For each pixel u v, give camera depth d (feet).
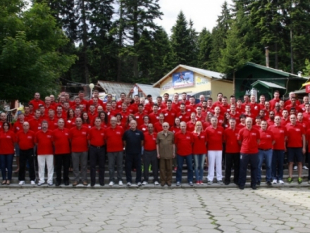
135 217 19.85
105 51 118.62
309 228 17.53
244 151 30.91
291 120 33.17
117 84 111.34
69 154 32.55
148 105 41.19
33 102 41.09
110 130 32.53
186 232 16.79
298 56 114.32
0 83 47.96
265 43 113.09
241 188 30.91
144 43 117.60
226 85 89.30
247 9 122.11
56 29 64.80
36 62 48.83
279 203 24.09
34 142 32.86
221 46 150.10
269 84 74.79
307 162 36.47
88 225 18.12
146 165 33.06
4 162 33.04
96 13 117.70
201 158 32.89
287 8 112.37
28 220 19.24
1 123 33.88
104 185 32.50
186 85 90.79
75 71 123.95
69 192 29.14
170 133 32.73
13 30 50.93
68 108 38.27
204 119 38.42
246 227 17.67
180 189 30.96
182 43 145.79
